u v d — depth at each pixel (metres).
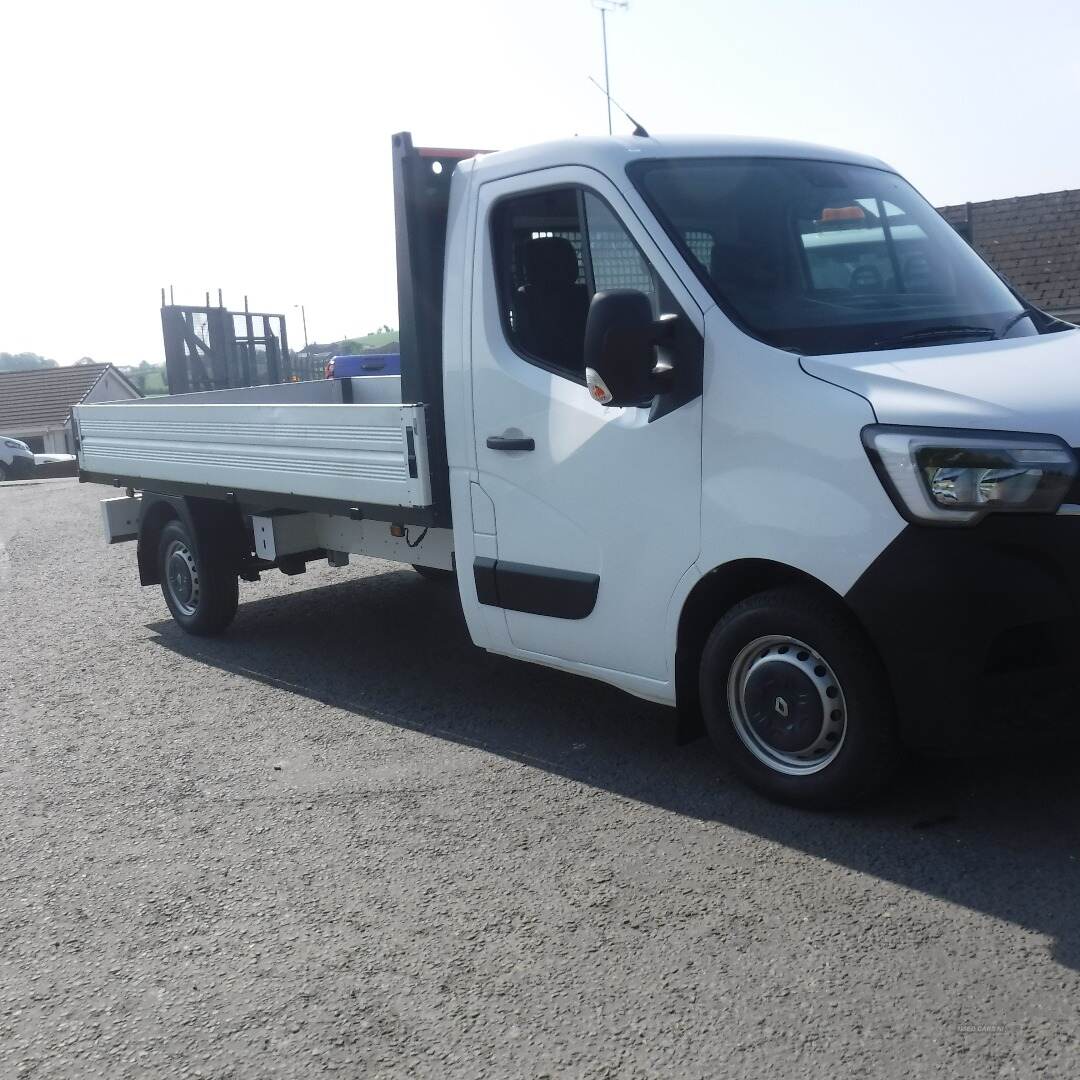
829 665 4.06
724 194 4.65
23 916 4.03
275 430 6.28
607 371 4.08
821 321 4.32
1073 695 3.68
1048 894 3.59
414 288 5.25
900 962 3.30
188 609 7.83
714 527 4.23
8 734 6.04
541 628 5.04
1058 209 19.20
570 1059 3.01
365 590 8.96
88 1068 3.14
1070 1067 2.80
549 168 4.80
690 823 4.31
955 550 3.66
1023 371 3.91
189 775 5.26
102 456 8.30
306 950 3.65
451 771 5.05
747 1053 2.96
